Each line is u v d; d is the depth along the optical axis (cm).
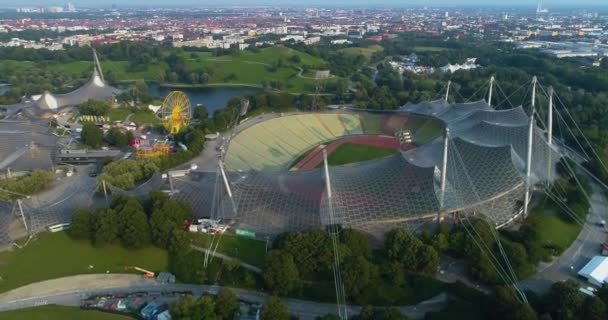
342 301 12531
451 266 14000
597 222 16738
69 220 15612
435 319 11512
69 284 13400
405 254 13475
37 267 14025
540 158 18262
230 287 13300
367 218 14562
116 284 13412
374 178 15525
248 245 14925
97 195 18375
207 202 16262
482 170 16338
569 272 13850
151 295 12912
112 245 14900
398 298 12600
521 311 10806
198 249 14700
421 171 15225
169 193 16975
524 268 13550
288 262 12775
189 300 11594
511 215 16025
